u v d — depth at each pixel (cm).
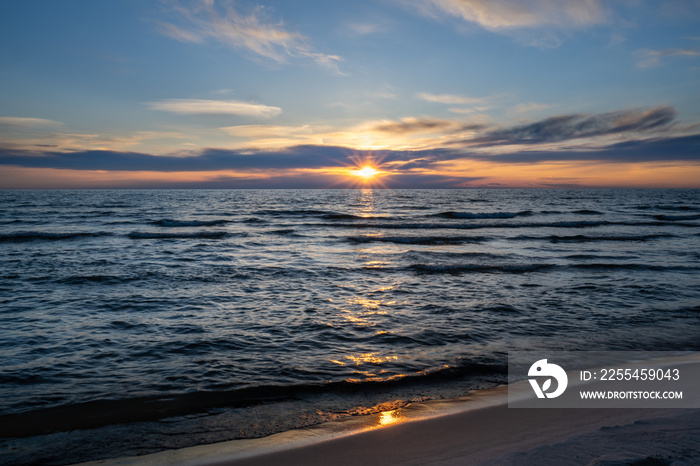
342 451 391
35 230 3030
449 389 554
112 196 13338
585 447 353
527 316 927
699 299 1086
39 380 581
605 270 1512
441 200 10406
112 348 716
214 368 629
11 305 1004
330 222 3997
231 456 389
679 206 7400
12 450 407
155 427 454
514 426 436
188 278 1345
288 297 1103
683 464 302
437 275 1426
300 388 557
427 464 356
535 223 3784
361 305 1021
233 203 8575
